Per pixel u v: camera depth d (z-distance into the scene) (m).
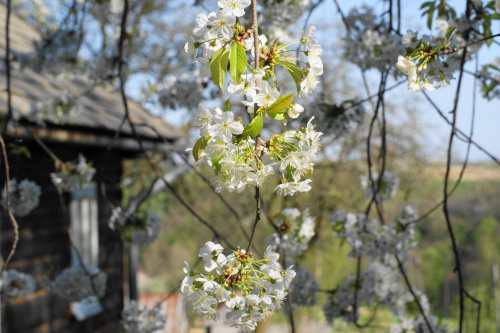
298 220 2.67
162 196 14.41
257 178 1.13
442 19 2.35
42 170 4.37
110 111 5.54
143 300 11.29
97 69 3.79
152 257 24.05
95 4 3.89
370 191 3.02
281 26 2.77
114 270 5.95
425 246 29.28
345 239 2.78
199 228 12.98
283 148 1.20
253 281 1.29
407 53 1.94
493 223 32.91
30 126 3.59
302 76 1.25
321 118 2.87
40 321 4.33
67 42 3.82
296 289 3.01
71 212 4.84
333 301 3.09
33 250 4.26
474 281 29.42
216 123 1.11
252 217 10.23
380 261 3.10
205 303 1.28
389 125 10.84
